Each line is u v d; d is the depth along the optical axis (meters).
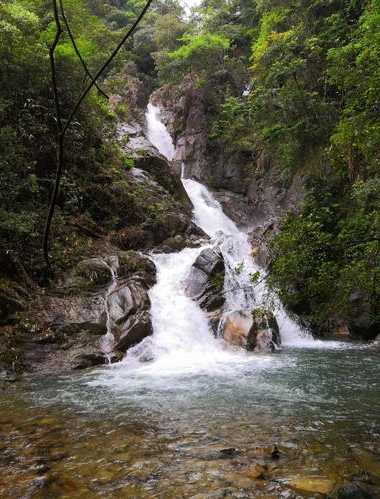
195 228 17.95
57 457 4.79
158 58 31.27
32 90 13.15
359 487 3.82
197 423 5.93
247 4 31.61
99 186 15.38
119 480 4.23
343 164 13.27
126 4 43.50
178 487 4.07
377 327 13.26
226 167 25.91
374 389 7.75
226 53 30.39
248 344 11.42
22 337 9.48
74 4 17.44
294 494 3.89
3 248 10.59
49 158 13.74
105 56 16.89
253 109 19.19
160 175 20.16
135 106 28.80
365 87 7.29
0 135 11.21
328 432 5.53
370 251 6.95
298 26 18.80
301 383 8.19
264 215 22.03
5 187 11.27
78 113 15.33
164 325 11.31
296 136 17.08
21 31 13.14
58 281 11.49
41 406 6.76
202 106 28.19
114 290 11.45
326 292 7.22
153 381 8.36
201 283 12.87
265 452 4.85
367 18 9.69
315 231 7.11
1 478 4.29
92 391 7.64
